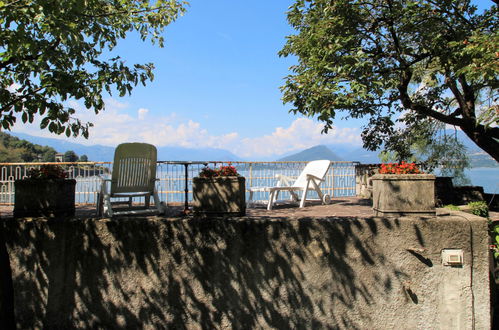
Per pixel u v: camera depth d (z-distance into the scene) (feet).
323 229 12.48
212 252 12.75
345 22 21.68
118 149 17.15
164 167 28.17
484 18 23.21
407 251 12.23
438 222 12.14
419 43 23.94
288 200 27.84
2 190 27.09
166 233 12.85
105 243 13.01
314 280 12.49
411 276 12.20
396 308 12.23
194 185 16.43
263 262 12.64
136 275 12.91
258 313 12.63
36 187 14.19
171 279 12.82
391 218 12.34
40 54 10.77
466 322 11.93
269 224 12.61
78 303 13.06
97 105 12.49
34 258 13.23
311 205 24.58
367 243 12.36
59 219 13.23
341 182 32.89
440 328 12.03
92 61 12.23
